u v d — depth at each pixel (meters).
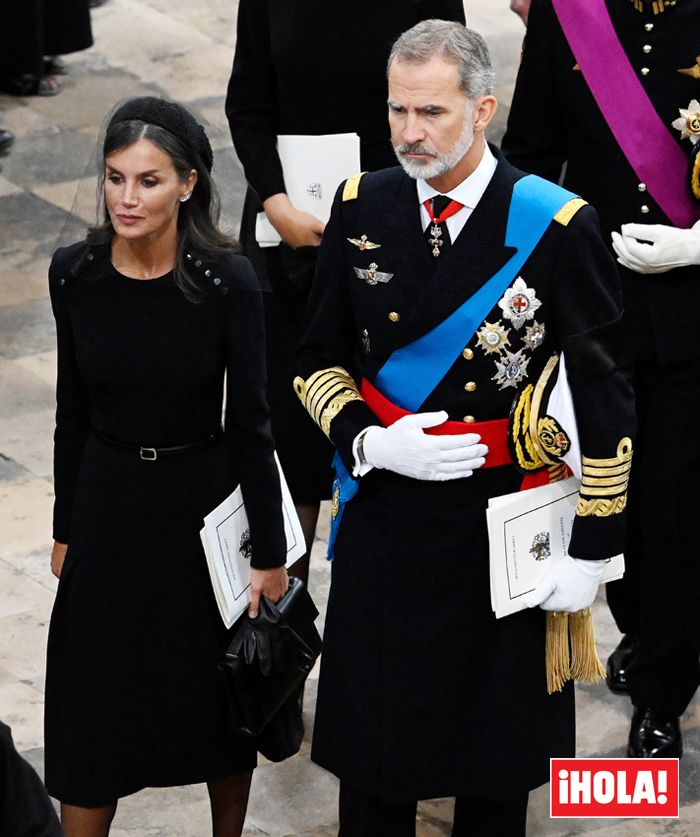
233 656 13.20
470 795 13.41
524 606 12.94
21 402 22.61
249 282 12.66
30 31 29.95
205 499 12.95
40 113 30.06
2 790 9.11
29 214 27.19
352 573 13.24
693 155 14.78
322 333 13.29
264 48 16.19
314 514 17.27
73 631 13.10
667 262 14.82
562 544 13.12
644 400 15.62
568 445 12.66
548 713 13.41
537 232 12.41
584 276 12.45
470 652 13.12
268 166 16.31
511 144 15.78
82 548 12.97
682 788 16.08
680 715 16.56
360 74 15.93
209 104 30.83
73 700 13.23
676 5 14.72
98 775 13.31
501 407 12.74
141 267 12.51
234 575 13.17
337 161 16.20
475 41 12.08
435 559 12.92
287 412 16.75
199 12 35.16
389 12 15.77
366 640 13.21
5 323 24.44
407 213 12.68
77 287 12.59
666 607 16.00
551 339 12.71
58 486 13.34
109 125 12.17
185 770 13.55
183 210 12.51
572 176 15.52
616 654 17.48
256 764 13.88
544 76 15.26
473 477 12.84
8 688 17.12
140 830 15.28
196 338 12.59
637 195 15.09
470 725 13.29
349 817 13.73
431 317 12.54
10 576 19.05
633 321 15.28
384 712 13.20
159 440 12.80
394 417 12.96
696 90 14.80
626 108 14.88
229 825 14.29
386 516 13.04
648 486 15.81
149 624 13.05
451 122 12.00
